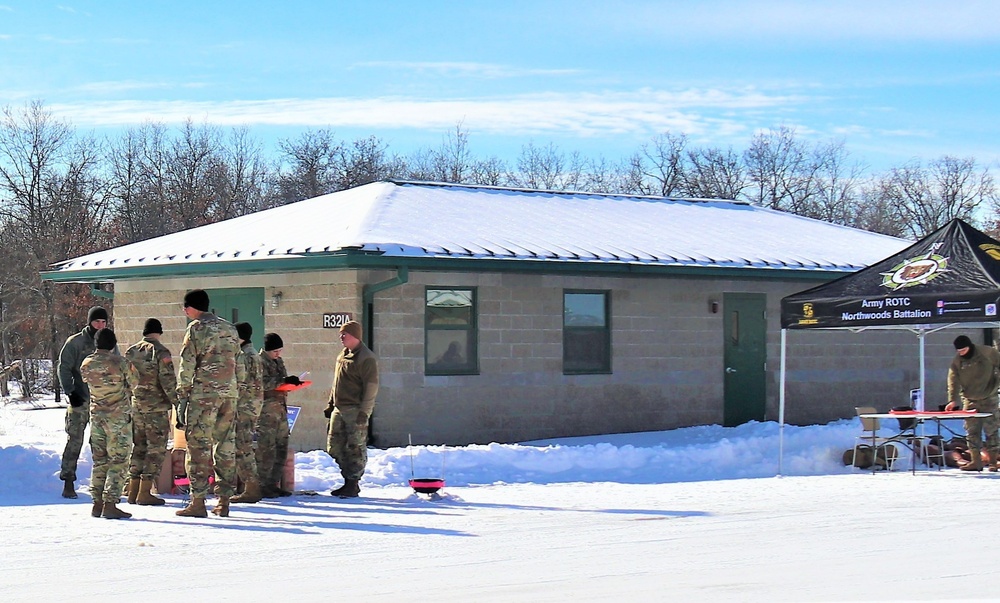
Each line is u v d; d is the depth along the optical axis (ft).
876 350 80.28
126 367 40.57
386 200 72.79
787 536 35.76
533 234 69.77
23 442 59.06
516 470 54.85
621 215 81.76
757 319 75.25
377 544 34.50
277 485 45.91
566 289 68.39
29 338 144.66
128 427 40.55
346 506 43.14
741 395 74.43
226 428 40.37
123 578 29.50
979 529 36.94
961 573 29.71
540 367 67.15
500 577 29.43
